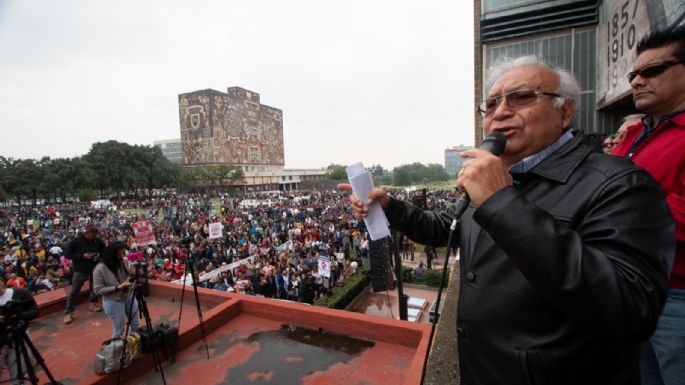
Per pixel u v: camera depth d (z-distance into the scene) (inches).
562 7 366.0
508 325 40.4
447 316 145.0
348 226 949.2
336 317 151.6
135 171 2623.0
